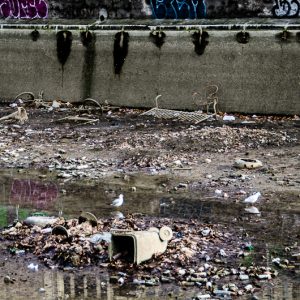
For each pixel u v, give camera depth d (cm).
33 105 1689
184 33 1547
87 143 1222
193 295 570
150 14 1634
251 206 830
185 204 845
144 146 1180
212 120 1433
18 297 573
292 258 649
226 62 1506
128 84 1616
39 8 1769
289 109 1447
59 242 691
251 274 609
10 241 716
